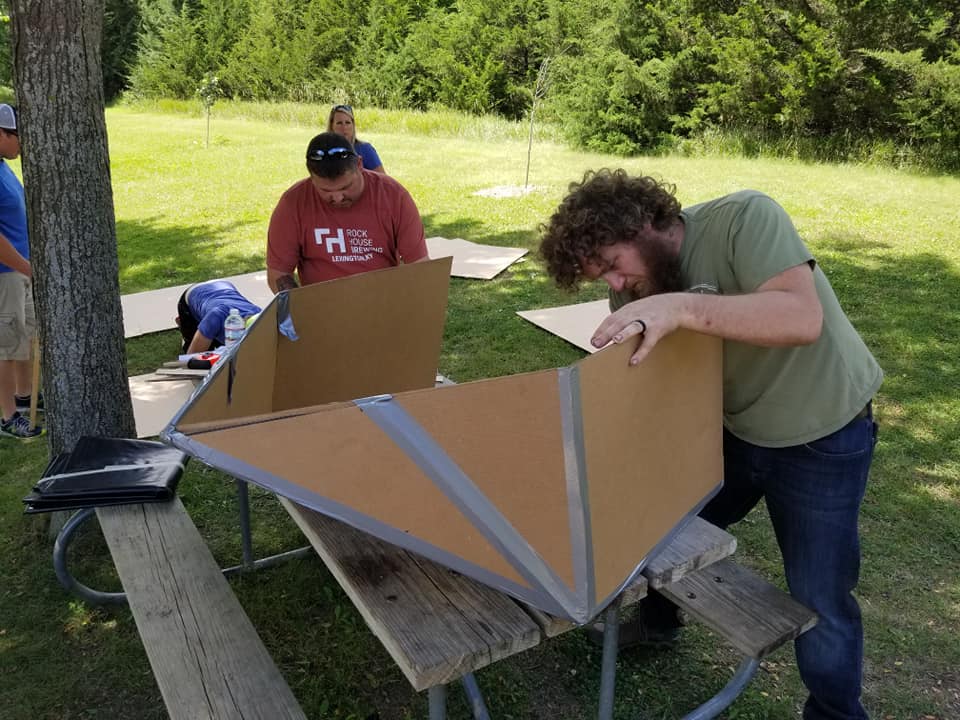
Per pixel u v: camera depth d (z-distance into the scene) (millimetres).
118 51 29000
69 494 2234
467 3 19969
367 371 2469
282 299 2113
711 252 1641
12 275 3775
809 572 1835
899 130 12992
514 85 19219
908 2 12469
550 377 1259
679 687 2406
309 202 3268
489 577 1356
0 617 2727
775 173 11609
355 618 2715
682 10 14266
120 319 2998
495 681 2430
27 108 2652
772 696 2369
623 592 1611
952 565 2957
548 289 6203
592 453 1335
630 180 1654
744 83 13969
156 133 17297
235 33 25969
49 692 2414
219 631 1957
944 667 2469
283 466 1230
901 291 5984
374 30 21609
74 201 2758
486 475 1322
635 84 13820
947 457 3699
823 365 1723
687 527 1823
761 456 1832
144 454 2492
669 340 1494
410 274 2395
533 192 9945
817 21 13531
